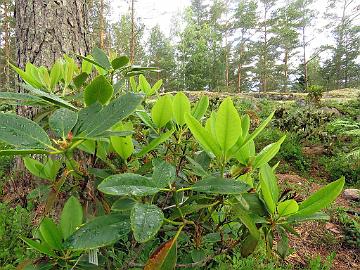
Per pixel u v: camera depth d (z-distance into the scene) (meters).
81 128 0.44
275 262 1.29
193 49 26.62
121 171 0.58
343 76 29.70
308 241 1.78
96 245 0.40
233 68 30.06
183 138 0.68
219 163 0.47
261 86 30.44
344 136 4.27
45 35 1.49
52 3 1.50
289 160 3.57
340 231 1.90
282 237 0.55
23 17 1.53
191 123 0.45
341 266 1.59
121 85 0.68
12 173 1.53
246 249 0.51
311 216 0.49
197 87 24.66
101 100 0.51
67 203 0.49
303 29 28.84
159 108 0.61
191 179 0.67
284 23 28.56
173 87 26.08
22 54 1.54
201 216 0.58
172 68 27.06
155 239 0.70
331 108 6.71
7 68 11.28
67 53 1.52
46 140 0.41
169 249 0.41
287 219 0.49
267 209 0.50
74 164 0.52
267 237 0.54
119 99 0.44
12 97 0.48
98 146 0.57
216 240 0.64
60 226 0.49
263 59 29.28
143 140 0.75
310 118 4.68
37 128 0.41
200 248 0.63
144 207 0.40
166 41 28.69
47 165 0.63
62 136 0.42
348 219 2.01
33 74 0.75
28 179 1.16
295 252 1.63
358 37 28.47
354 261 1.64
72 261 0.48
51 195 0.46
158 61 26.66
